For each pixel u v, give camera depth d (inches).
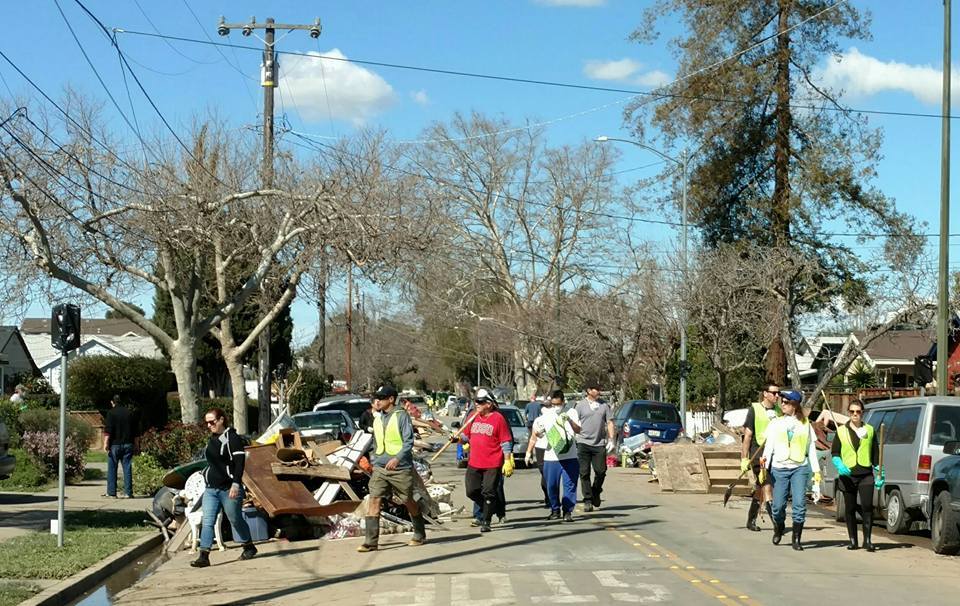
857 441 553.9
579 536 600.4
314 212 997.8
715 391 1825.8
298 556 548.1
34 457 931.3
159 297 1871.3
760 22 1486.2
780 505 556.7
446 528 641.6
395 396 567.8
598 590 428.1
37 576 473.7
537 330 1930.4
